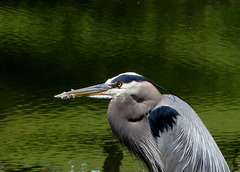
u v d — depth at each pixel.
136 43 16.72
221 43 17.31
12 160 9.00
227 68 15.10
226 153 9.55
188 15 20.41
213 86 13.55
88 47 16.06
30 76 13.45
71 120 10.98
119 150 9.54
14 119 10.84
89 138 10.09
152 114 6.53
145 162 6.74
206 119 11.34
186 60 15.56
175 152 6.53
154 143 6.58
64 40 16.64
